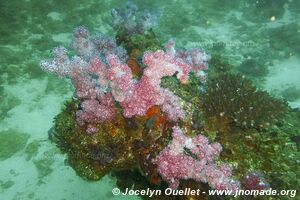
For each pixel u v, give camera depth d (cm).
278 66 169
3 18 160
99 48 80
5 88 123
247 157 60
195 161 54
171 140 58
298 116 78
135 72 70
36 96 122
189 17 203
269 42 186
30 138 105
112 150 63
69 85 129
